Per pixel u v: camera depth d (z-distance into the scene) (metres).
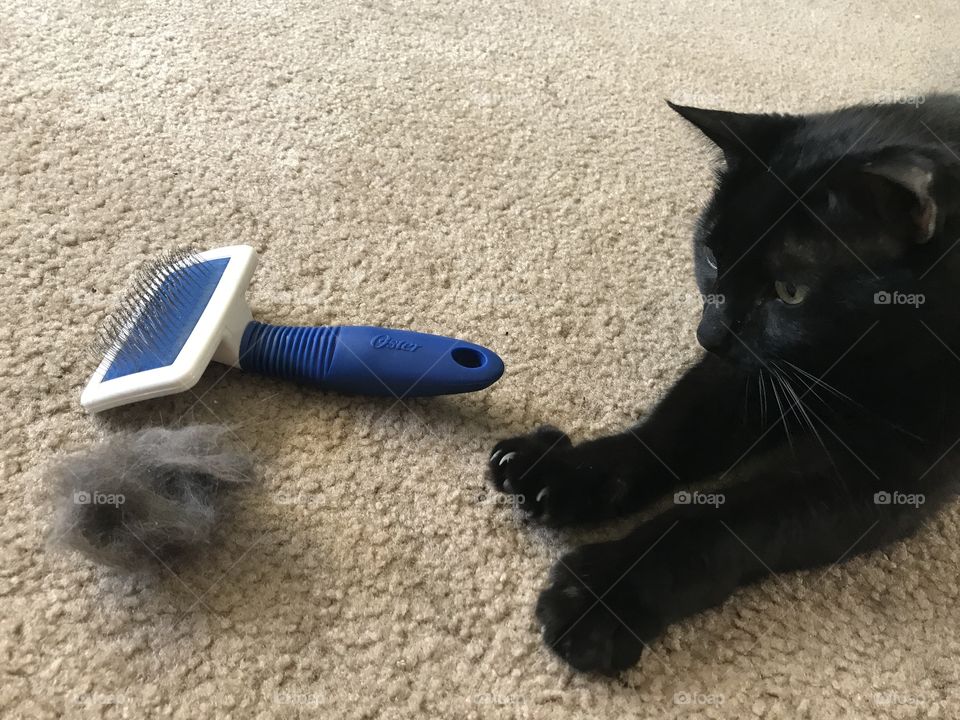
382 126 1.19
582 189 1.14
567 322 0.98
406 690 0.67
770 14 1.60
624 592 0.69
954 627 0.75
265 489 0.78
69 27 1.27
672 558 0.70
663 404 0.86
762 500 0.73
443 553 0.76
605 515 0.80
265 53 1.28
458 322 0.96
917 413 0.75
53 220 0.99
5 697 0.63
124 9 1.32
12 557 0.71
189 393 0.84
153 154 1.09
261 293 0.95
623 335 0.97
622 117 1.27
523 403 0.89
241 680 0.66
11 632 0.67
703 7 1.58
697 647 0.72
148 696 0.64
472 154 1.17
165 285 0.84
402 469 0.81
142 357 0.78
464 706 0.66
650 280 1.04
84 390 0.80
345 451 0.82
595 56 1.39
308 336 0.83
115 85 1.18
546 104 1.27
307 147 1.14
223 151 1.11
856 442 0.76
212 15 1.34
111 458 0.70
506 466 0.79
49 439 0.79
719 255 0.84
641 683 0.69
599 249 1.07
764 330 0.79
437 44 1.36
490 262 1.03
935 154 0.69
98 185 1.04
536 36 1.42
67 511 0.67
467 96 1.26
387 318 0.95
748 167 0.83
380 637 0.70
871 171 0.66
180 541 0.70
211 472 0.72
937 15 1.65
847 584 0.77
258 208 1.05
